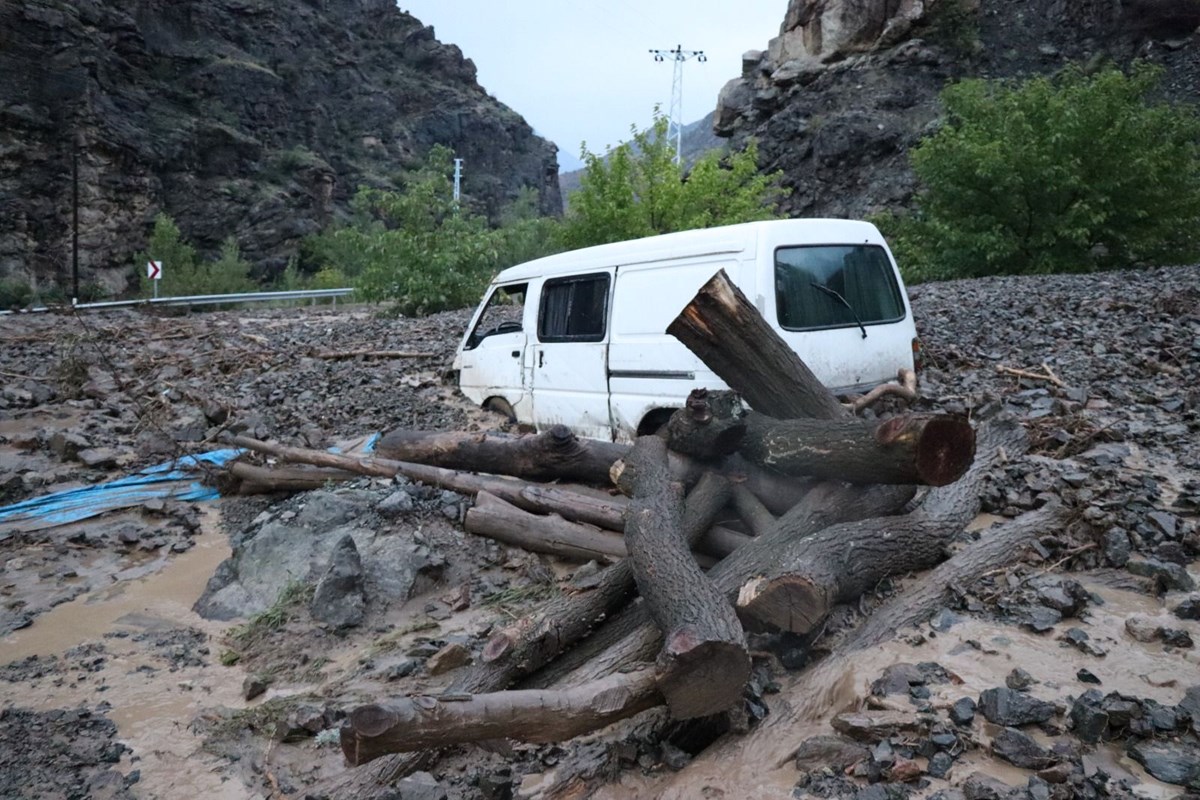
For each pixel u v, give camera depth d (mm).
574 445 6816
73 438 9062
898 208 36250
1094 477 6422
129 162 55219
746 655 3758
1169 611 4641
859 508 5176
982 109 23562
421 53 100438
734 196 24984
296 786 4094
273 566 6172
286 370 13602
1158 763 3385
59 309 18062
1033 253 22547
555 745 4195
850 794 3465
